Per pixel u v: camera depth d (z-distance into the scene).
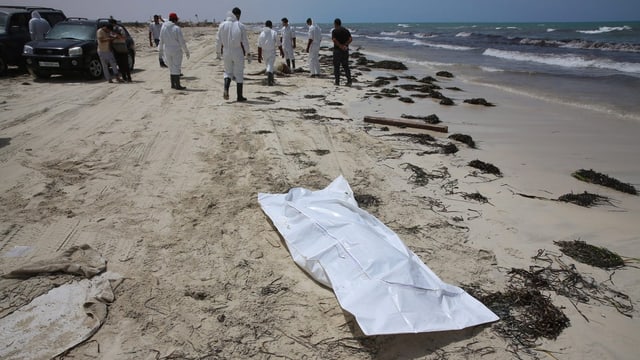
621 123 8.59
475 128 8.45
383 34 61.00
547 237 4.23
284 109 9.50
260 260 3.72
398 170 5.95
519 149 7.07
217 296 3.25
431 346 2.81
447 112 9.81
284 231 3.95
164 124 7.79
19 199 4.68
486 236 4.23
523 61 21.58
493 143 7.43
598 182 5.58
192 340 2.82
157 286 3.33
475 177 5.80
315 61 15.55
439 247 4.00
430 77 15.02
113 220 4.31
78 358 2.66
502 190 5.38
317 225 3.75
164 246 3.88
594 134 7.86
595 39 31.42
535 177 5.84
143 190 5.02
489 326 3.00
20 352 2.68
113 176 5.39
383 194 5.13
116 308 3.09
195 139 6.96
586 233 4.32
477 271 3.63
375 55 26.22
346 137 7.39
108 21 13.02
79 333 2.85
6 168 5.50
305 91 12.22
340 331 2.93
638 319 3.09
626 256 3.90
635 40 29.55
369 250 3.31
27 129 7.25
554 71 17.03
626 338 2.91
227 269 3.58
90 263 3.56
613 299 3.31
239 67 9.93
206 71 15.68
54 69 12.40
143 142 6.72
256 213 4.54
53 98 9.91
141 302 3.15
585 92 12.10
